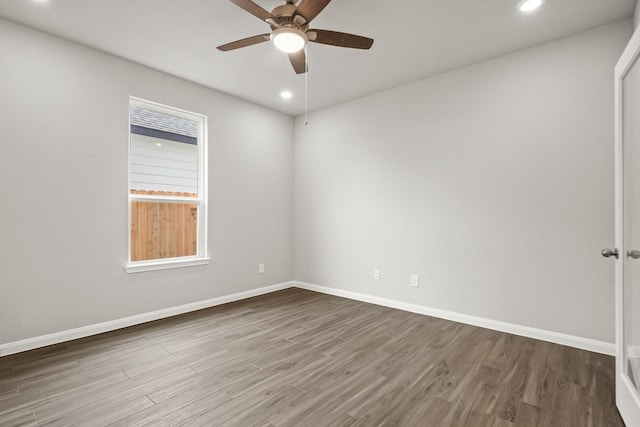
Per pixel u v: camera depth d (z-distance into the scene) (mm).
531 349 2664
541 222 2871
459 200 3344
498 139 3096
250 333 3027
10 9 2416
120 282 3158
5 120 2541
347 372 2283
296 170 4918
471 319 3258
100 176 3029
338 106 4391
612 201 2568
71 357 2500
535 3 2305
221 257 4020
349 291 4293
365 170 4117
